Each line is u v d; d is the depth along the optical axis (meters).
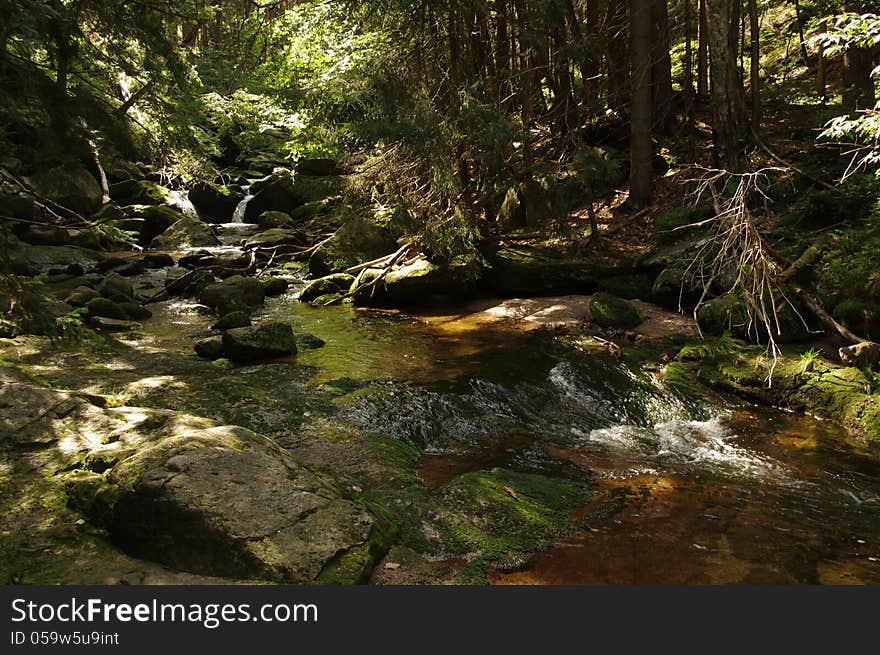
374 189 12.28
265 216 19.86
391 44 12.34
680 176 13.61
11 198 14.91
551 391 7.75
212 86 23.73
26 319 7.12
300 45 18.34
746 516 5.15
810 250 9.27
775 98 16.39
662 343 9.21
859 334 8.27
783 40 20.92
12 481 4.41
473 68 12.31
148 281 13.99
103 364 8.22
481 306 11.82
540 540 4.70
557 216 11.79
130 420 5.16
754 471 5.98
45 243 15.45
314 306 12.42
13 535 3.90
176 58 9.11
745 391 7.66
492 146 10.51
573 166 11.74
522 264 11.90
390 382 7.88
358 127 10.41
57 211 17.05
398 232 12.23
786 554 4.60
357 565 3.91
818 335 8.70
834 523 5.06
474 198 12.80
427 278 11.84
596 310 10.23
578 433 6.86
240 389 7.36
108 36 8.87
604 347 9.12
